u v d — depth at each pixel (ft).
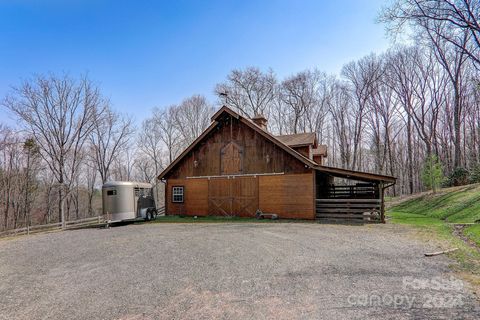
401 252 25.36
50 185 99.71
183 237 36.78
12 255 31.91
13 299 17.83
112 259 26.91
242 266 22.56
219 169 60.13
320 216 52.39
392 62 121.70
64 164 100.07
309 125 136.46
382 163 125.80
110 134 119.65
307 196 52.54
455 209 54.49
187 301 16.12
